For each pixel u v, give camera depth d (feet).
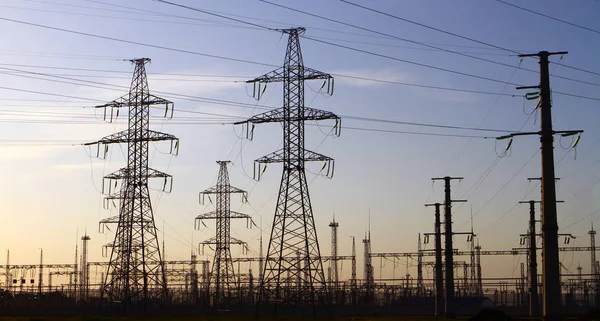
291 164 315.17
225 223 447.01
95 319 295.07
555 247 190.19
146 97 350.43
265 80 314.55
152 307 376.48
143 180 352.08
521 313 412.16
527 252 447.42
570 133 192.75
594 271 522.88
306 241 313.73
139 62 353.10
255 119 316.81
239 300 424.05
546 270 190.08
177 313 378.32
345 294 453.99
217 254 442.09
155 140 349.61
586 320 264.11
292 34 317.63
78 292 502.79
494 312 242.17
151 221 352.69
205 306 431.02
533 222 377.30
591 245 526.57
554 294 188.34
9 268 503.61
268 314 326.03
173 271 466.70
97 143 352.08
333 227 520.83
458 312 424.46
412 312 416.05
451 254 343.46
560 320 187.83
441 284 368.07
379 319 309.83
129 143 351.46
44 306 426.51
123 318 306.76
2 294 457.27
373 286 454.81
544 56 198.18
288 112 314.96
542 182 193.98
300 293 329.93
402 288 459.73
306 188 316.19
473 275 544.21
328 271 518.78
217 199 449.48
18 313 379.55
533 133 197.57
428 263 467.52
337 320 301.02
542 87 197.16
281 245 315.58
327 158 315.99
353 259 485.97
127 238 349.20
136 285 350.84
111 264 352.28
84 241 539.29
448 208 346.95
